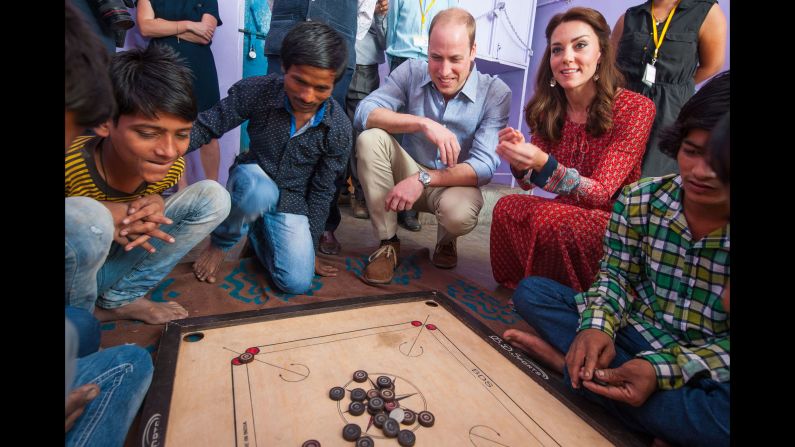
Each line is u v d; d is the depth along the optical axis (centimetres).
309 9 251
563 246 178
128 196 140
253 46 363
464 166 222
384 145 217
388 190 220
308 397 106
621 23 259
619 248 131
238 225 188
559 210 178
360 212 345
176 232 155
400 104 244
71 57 58
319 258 227
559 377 138
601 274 134
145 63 116
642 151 180
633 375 104
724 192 92
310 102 170
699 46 233
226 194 163
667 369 102
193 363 116
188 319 133
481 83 228
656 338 119
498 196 399
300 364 120
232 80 360
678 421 98
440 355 130
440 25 203
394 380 116
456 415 105
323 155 194
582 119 190
